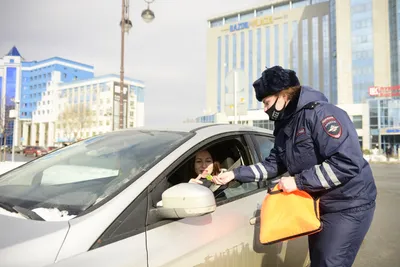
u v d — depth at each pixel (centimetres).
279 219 176
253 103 7194
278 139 201
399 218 626
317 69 6700
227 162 264
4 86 10562
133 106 9506
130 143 221
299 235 173
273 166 214
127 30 1413
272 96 186
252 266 209
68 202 164
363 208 176
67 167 214
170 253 154
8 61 10594
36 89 10550
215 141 223
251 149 263
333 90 5478
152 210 158
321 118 173
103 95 8800
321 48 6675
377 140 4194
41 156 263
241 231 202
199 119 6034
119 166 191
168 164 180
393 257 414
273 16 7188
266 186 258
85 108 7875
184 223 170
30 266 119
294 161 186
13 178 219
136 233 147
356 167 165
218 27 7888
